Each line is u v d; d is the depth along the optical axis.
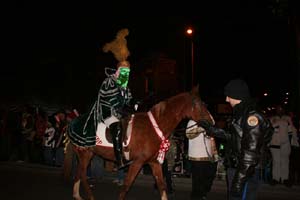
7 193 10.41
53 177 13.33
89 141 8.83
